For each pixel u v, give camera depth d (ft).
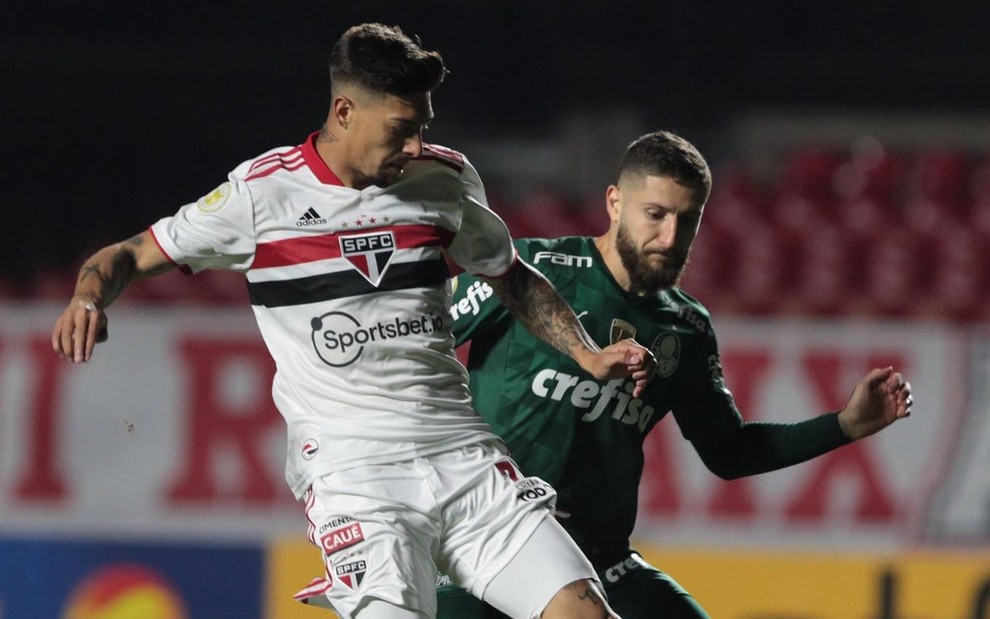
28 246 120.26
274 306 32.65
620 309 38.88
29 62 138.92
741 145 133.80
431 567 32.76
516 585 32.35
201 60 140.05
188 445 74.84
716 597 72.33
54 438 75.15
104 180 130.82
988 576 71.56
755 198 91.45
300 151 32.83
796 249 84.02
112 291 31.35
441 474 32.89
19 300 76.18
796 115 135.23
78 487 74.90
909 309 76.89
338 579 32.48
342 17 142.61
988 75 137.49
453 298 39.34
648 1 139.74
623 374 32.78
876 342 73.61
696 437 41.47
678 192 37.04
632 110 134.41
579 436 38.75
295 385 32.99
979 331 73.10
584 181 128.06
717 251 84.23
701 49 138.10
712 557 72.49
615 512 39.70
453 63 138.82
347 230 32.32
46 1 141.18
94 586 74.43
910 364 73.36
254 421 74.84
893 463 72.64
